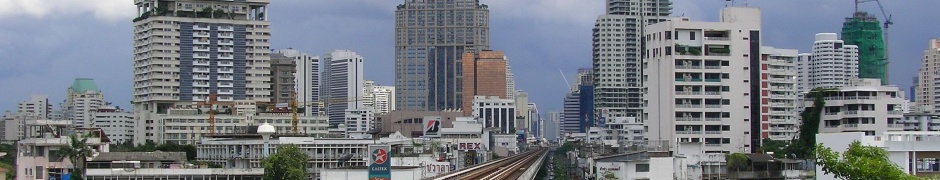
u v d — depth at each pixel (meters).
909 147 184.88
